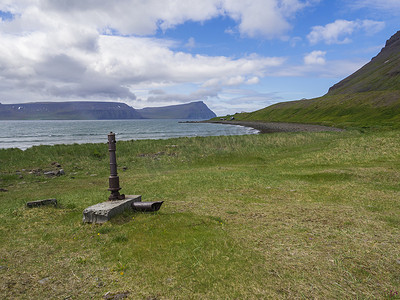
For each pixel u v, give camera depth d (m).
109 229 5.27
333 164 15.42
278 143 26.16
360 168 13.01
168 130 93.88
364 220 5.64
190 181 11.57
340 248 4.20
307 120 117.94
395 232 4.89
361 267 3.60
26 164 18.00
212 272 3.49
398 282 3.23
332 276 3.39
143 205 6.46
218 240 4.52
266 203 7.50
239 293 3.04
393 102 99.75
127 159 20.48
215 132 76.38
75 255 4.22
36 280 3.45
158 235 4.83
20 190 11.62
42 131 96.81
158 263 3.79
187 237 4.68
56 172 15.72
